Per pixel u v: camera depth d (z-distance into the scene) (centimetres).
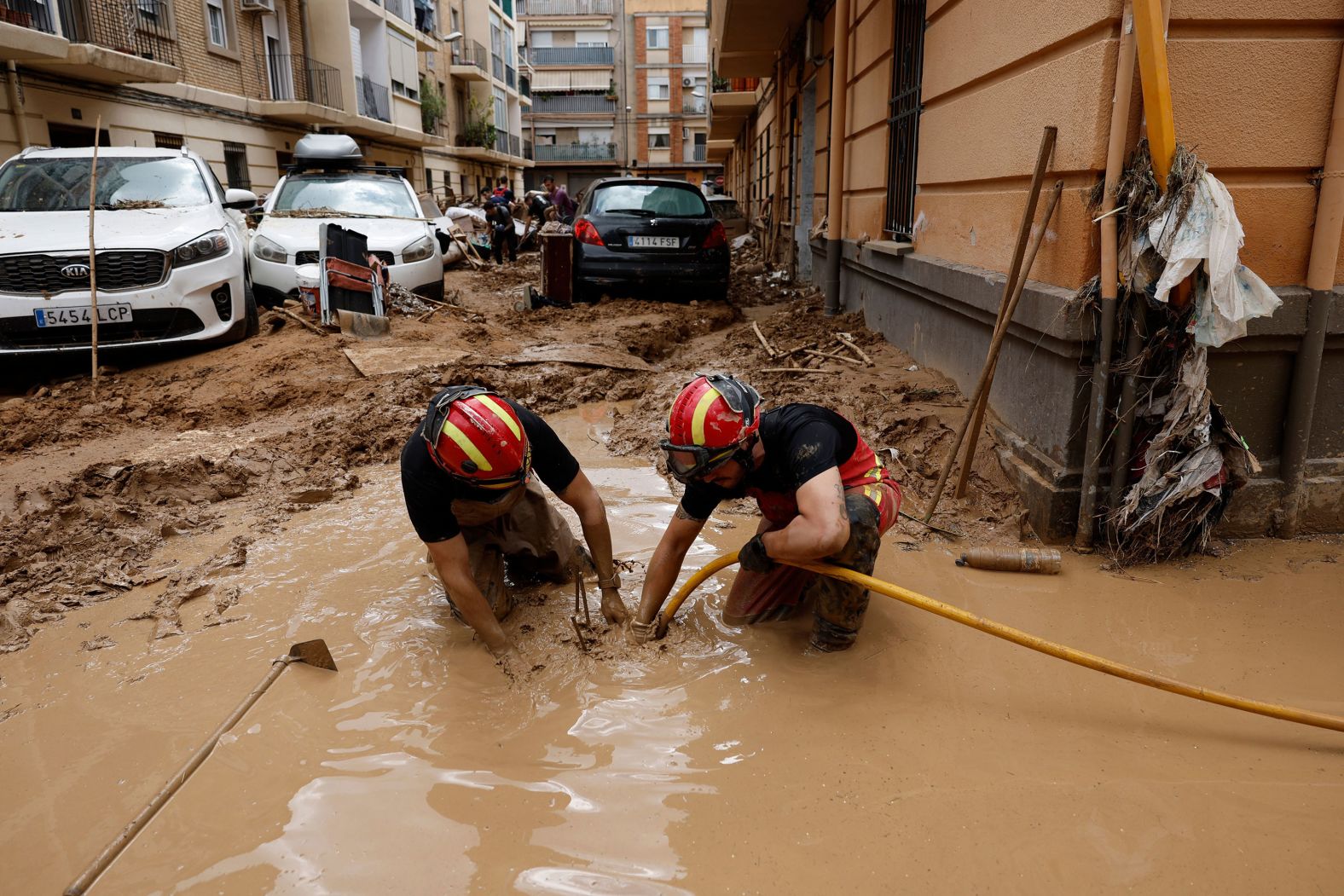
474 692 272
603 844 206
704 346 829
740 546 384
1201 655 283
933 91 547
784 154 1598
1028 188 403
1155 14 300
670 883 194
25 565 361
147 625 318
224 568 362
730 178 4266
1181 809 214
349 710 262
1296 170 340
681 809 218
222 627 315
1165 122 308
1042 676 275
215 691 274
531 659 288
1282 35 330
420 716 259
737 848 204
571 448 524
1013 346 423
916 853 201
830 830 209
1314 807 214
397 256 912
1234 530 370
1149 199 318
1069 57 355
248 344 728
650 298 1047
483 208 2550
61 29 1334
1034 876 194
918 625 308
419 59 3262
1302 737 243
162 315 684
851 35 800
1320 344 346
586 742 246
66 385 637
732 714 257
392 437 521
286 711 261
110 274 668
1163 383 339
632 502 436
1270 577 335
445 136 3609
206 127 1798
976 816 213
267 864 202
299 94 2244
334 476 473
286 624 316
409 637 305
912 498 415
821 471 256
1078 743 241
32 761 242
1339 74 330
